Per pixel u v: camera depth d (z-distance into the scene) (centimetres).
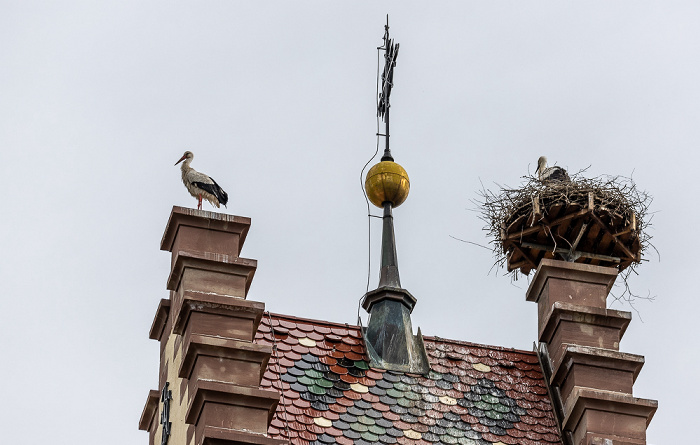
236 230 2009
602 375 2000
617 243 2247
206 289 1950
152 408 2125
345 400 2005
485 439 1992
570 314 2059
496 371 2105
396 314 2150
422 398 2036
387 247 2247
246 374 1862
